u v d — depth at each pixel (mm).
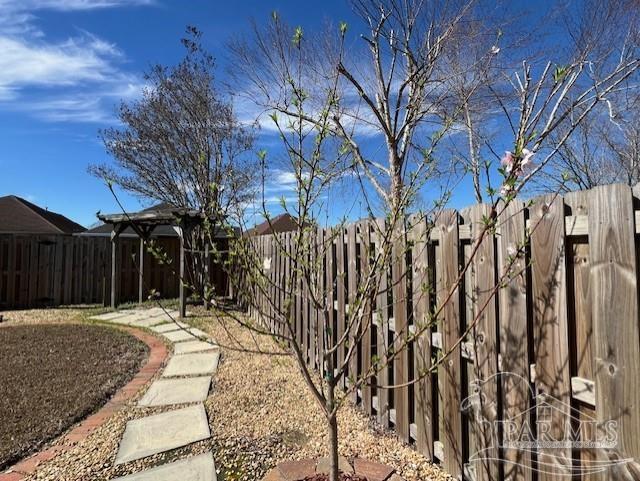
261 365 4406
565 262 1605
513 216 1838
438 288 2352
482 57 4664
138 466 2418
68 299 9094
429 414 2414
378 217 2904
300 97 2031
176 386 3799
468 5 4348
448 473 2258
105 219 8219
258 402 3383
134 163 10727
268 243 5855
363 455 2477
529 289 1772
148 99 10602
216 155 9875
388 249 2004
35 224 17344
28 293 8758
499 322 1926
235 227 2326
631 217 1365
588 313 1521
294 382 3857
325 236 3406
